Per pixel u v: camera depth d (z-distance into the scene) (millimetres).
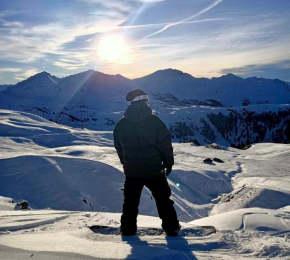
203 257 2670
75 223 4512
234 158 54719
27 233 3701
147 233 3752
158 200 3691
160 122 3572
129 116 3600
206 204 24891
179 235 3609
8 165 23250
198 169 34812
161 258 2494
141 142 3572
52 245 2801
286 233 4203
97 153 39656
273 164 46750
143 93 3637
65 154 39625
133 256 2516
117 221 4938
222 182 31594
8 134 66250
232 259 2650
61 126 91062
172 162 3652
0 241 2951
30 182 21125
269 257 2795
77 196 19766
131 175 3678
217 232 3711
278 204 19578
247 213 5254
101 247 2775
